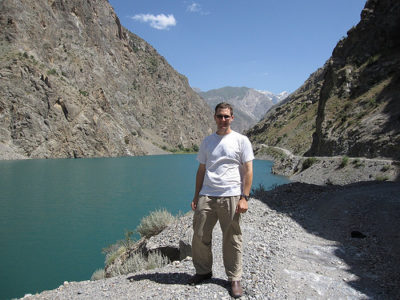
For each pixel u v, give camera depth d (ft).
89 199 86.22
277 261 16.52
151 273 15.61
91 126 342.44
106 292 13.28
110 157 349.00
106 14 627.46
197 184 13.79
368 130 103.71
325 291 13.05
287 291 12.88
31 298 13.69
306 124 285.02
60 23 460.96
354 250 18.93
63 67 377.09
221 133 13.14
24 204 77.92
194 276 13.67
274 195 38.58
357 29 156.66
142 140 524.93
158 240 26.16
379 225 24.14
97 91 404.77
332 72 158.81
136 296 12.41
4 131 277.85
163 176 154.81
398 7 139.03
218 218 12.91
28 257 38.70
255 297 12.19
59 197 88.79
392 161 77.56
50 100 310.86
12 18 341.82
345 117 126.62
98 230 52.65
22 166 199.31
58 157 299.58
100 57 541.75
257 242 19.97
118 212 68.95
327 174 95.61
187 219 29.58
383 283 13.83
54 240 46.55
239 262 12.65
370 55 144.36
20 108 287.48
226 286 13.04
